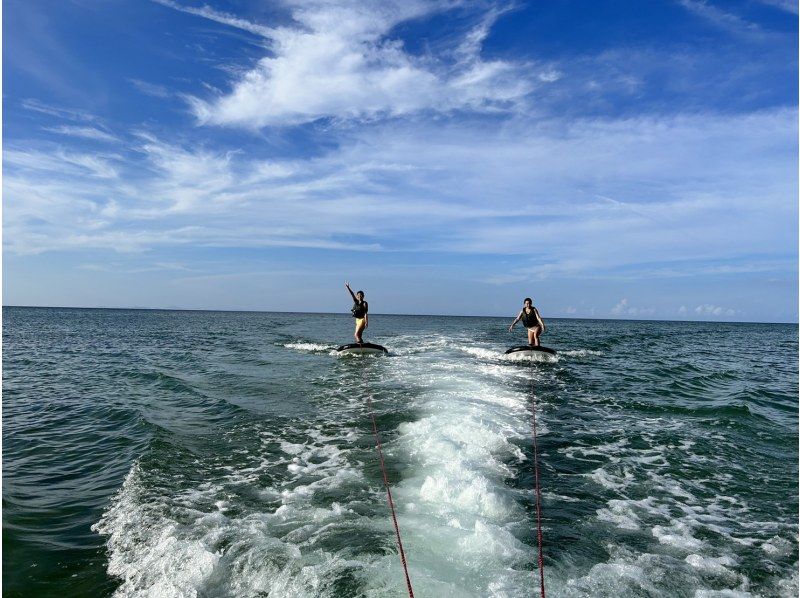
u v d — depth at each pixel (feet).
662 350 76.54
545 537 14.34
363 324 62.34
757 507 17.04
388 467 19.94
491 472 19.61
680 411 30.81
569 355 61.87
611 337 105.40
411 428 25.41
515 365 51.34
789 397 37.01
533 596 11.14
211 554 12.76
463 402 31.96
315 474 19.26
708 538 14.64
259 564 12.44
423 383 39.45
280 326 159.74
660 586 11.90
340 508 16.02
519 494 17.58
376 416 28.37
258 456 21.56
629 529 15.15
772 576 12.55
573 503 17.02
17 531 14.43
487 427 25.31
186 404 32.09
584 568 12.68
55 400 33.50
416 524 14.75
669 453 22.70
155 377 42.57
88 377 43.78
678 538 14.58
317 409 30.27
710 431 26.40
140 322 197.06
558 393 35.96
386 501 16.58
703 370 50.88
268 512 15.78
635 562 13.08
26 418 28.60
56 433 25.54
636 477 19.66
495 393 35.37
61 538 14.12
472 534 14.08
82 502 16.79
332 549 13.21
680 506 17.02
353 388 37.35
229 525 14.80
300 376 43.45
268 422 27.22
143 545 13.67
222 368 48.91
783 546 14.21
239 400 33.04
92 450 22.79
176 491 17.60
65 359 57.57
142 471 19.40
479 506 16.15
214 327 149.28
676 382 42.06
